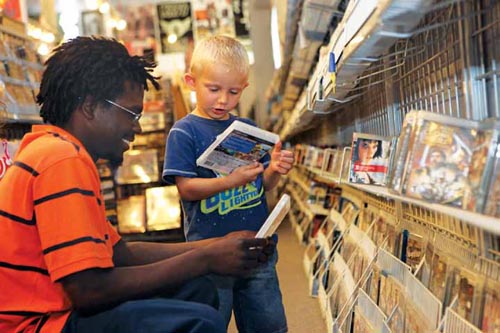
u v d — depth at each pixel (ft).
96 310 3.46
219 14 35.78
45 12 20.44
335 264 9.10
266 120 32.65
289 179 27.71
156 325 3.44
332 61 4.86
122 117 3.97
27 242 3.47
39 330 3.42
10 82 8.70
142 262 4.56
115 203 19.16
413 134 3.34
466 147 3.24
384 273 5.76
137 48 35.83
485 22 3.83
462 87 4.21
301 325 9.03
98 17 28.68
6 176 3.60
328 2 7.38
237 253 3.80
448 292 4.27
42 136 3.76
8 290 3.45
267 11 35.81
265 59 35.88
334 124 13.78
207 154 5.66
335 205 13.21
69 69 3.81
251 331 6.17
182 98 21.12
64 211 3.35
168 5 35.78
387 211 7.03
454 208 2.96
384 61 5.60
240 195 6.17
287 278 12.32
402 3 2.75
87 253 3.31
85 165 3.55
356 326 6.21
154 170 19.44
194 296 4.26
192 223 6.12
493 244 3.75
